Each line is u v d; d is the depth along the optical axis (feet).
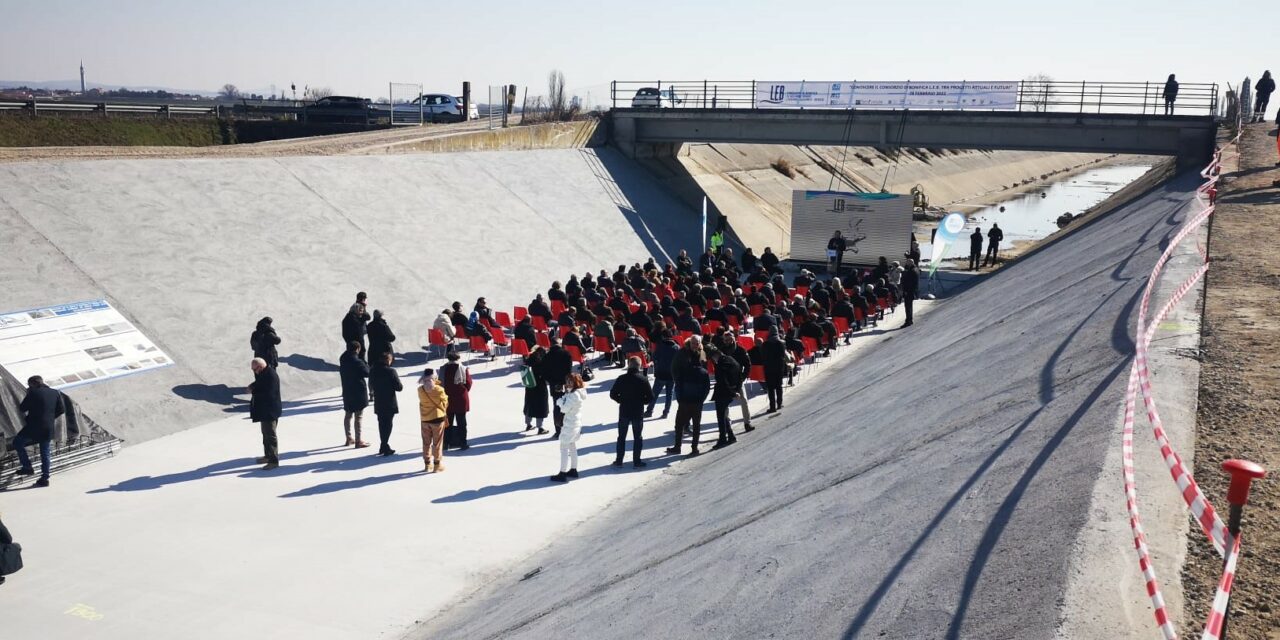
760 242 147.33
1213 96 112.37
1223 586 11.46
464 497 41.11
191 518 38.34
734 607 21.40
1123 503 18.63
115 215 65.46
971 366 39.93
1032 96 120.57
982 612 16.25
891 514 23.43
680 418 46.29
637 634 22.08
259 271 68.39
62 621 29.86
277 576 33.30
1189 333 33.04
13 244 57.11
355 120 159.74
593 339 66.80
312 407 55.57
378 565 34.37
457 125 147.02
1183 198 79.41
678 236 127.75
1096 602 15.07
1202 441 22.57
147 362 54.13
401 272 78.43
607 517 38.60
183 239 67.15
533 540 36.78
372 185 90.12
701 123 145.07
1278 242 51.85
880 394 42.60
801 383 59.98
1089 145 119.96
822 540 23.68
